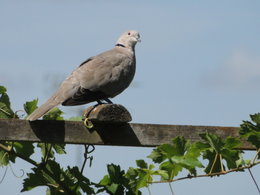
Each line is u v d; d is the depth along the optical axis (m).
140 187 5.99
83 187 6.14
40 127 5.75
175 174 5.88
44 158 6.45
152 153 5.73
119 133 6.05
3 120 5.65
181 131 6.29
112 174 6.14
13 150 6.40
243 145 6.48
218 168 5.93
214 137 5.71
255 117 5.98
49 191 6.49
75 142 5.86
